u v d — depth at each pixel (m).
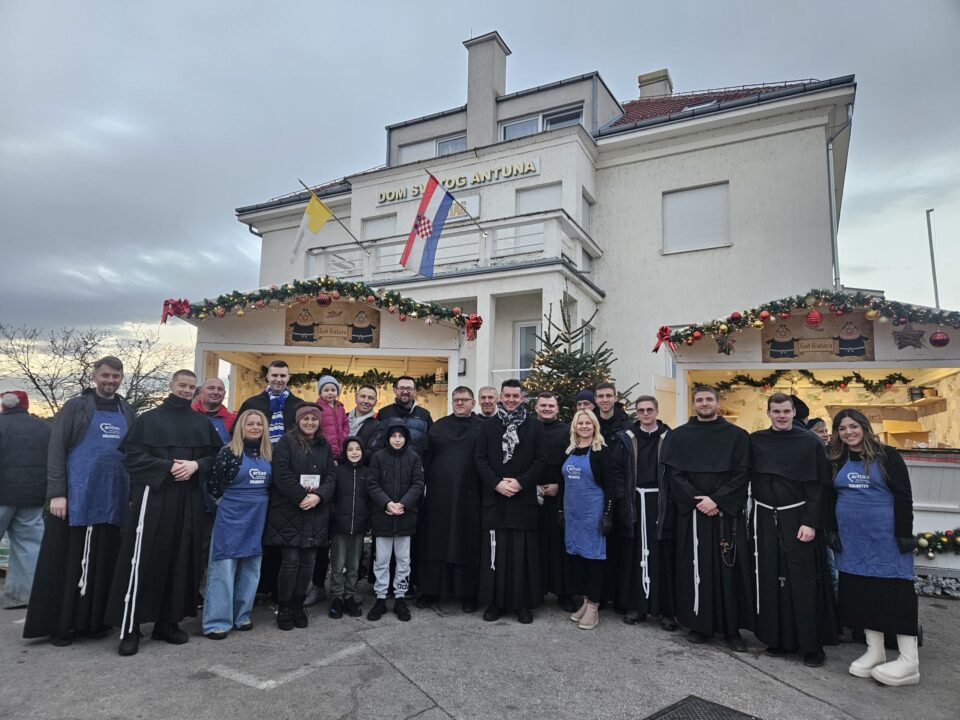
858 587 4.41
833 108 12.85
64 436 4.79
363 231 16.72
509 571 5.50
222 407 6.04
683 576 5.04
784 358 8.28
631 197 14.50
